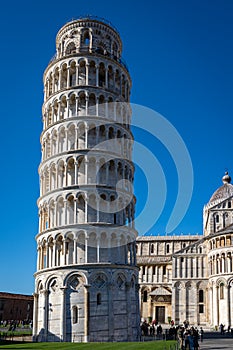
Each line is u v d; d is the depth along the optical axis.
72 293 62.81
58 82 75.69
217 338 77.00
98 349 46.41
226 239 109.31
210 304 111.44
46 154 73.44
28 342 60.25
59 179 69.75
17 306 146.00
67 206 67.31
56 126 72.06
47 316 63.38
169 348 46.88
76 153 69.12
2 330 86.38
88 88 72.75
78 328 61.28
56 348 48.31
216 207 121.50
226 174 136.75
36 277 67.75
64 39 80.00
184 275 118.31
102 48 78.12
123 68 78.00
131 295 66.31
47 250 66.69
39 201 72.06
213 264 111.19
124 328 63.25
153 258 134.75
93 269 63.28
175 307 116.25
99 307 62.28
